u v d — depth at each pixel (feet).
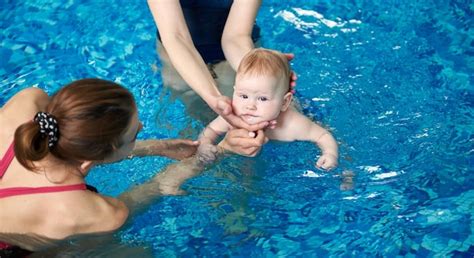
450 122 12.01
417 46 14.32
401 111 12.26
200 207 10.32
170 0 11.70
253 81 10.30
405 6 15.84
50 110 8.12
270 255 9.66
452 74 13.38
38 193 8.51
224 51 11.94
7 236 8.70
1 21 15.74
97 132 7.98
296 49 14.26
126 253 9.46
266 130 11.41
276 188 10.74
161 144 10.85
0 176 8.75
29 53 14.67
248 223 10.17
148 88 13.35
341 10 15.67
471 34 14.82
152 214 10.09
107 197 9.33
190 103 12.44
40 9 16.16
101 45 14.89
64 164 8.43
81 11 16.06
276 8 15.81
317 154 11.20
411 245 9.81
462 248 9.73
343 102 12.48
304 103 12.42
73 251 9.12
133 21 15.69
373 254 9.70
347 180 10.86
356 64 13.67
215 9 12.77
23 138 7.83
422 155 11.30
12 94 13.39
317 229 10.12
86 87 8.07
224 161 10.93
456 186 10.73
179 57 11.27
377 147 11.44
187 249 9.67
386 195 10.64
